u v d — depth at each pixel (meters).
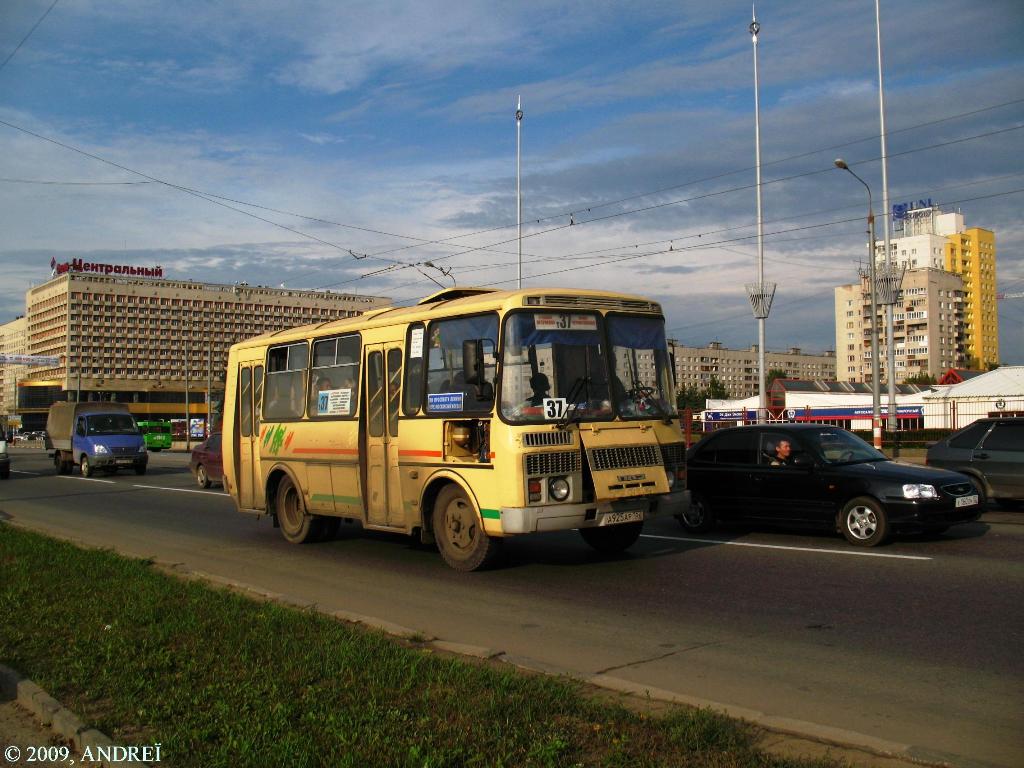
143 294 110.62
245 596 8.57
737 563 10.52
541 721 4.89
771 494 12.23
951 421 34.66
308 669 5.93
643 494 10.00
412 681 5.61
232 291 109.50
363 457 11.62
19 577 9.75
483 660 6.38
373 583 9.98
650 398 10.49
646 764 4.27
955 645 6.75
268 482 13.88
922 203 122.69
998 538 12.05
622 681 5.77
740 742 4.57
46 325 115.94
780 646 6.86
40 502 21.73
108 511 19.14
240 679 5.80
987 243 124.62
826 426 12.92
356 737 4.70
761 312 35.06
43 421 114.94
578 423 9.77
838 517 11.62
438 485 10.58
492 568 10.62
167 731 4.95
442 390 10.34
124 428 32.56
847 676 6.05
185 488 25.44
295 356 13.29
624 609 8.31
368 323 11.69
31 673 6.15
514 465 9.31
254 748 4.63
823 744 4.66
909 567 9.90
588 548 11.97
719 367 152.00
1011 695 5.58
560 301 10.03
